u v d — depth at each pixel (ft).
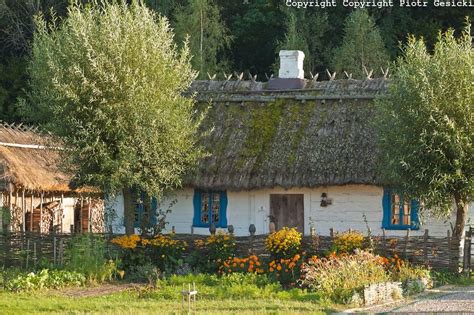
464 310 65.77
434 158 86.99
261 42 193.98
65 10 185.57
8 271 85.71
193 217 106.22
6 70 174.29
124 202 98.58
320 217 101.60
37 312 66.03
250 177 100.83
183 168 97.86
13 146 121.08
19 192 120.67
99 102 91.81
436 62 88.43
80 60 93.30
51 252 92.53
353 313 65.10
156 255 90.74
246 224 104.12
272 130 105.09
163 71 95.14
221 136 106.11
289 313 63.98
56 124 94.12
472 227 95.30
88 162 93.35
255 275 81.15
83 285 83.10
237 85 112.27
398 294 74.69
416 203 98.73
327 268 76.89
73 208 136.05
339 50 171.63
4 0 181.06
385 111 90.53
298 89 109.60
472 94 86.94
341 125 103.04
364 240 87.86
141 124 92.68
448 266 87.40
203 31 181.27
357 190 100.48
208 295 74.54
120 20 95.35
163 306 68.44
